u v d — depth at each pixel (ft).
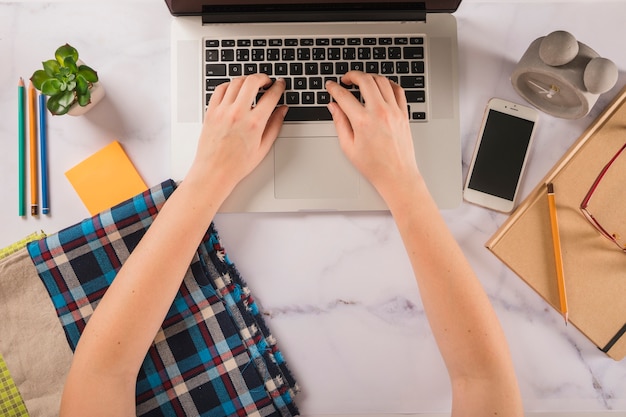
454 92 2.63
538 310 2.68
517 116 2.67
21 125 2.66
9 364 2.51
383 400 2.65
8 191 2.68
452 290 2.25
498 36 2.73
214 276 2.56
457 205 2.62
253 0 2.56
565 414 2.66
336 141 2.60
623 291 2.56
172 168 2.61
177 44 2.61
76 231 2.53
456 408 2.23
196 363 2.54
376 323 2.67
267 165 2.60
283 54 2.62
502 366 2.21
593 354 2.67
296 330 2.66
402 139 2.46
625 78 2.72
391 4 2.61
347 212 2.68
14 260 2.51
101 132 2.69
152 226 2.34
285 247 2.67
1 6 2.69
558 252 2.54
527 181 2.71
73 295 2.54
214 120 2.46
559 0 2.73
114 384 2.19
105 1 2.71
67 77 2.45
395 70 2.63
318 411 2.64
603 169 2.59
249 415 2.54
